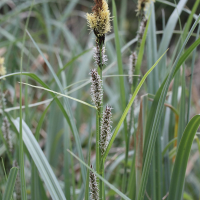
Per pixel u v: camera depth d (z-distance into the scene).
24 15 1.67
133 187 0.73
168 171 0.76
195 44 0.65
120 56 0.74
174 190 0.69
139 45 0.74
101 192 0.66
